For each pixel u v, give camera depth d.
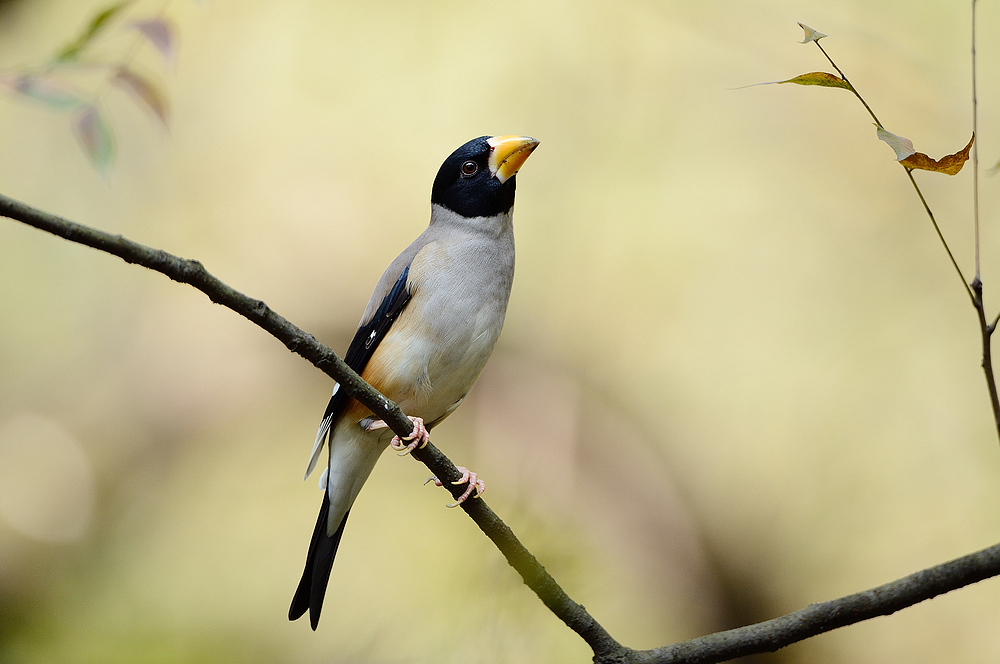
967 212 14.33
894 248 14.45
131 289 15.38
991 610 11.83
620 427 13.58
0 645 11.13
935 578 4.36
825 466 13.24
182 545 12.59
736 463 13.41
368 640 10.05
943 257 14.20
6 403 14.50
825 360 13.93
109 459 13.91
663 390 14.02
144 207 15.70
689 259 14.71
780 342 14.14
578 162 15.38
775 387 13.87
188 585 12.03
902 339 13.84
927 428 13.26
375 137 15.84
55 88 5.04
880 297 14.25
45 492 13.45
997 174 14.27
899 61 15.02
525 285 14.70
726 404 13.89
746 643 4.65
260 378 14.38
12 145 15.89
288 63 16.33
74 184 15.77
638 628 11.41
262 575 11.98
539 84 15.81
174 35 5.28
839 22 15.30
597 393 13.95
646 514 12.73
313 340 4.66
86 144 4.96
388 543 11.20
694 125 15.44
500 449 12.96
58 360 14.86
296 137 15.98
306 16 16.58
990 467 12.85
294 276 15.10
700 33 15.73
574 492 12.57
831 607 4.57
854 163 14.92
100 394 14.55
